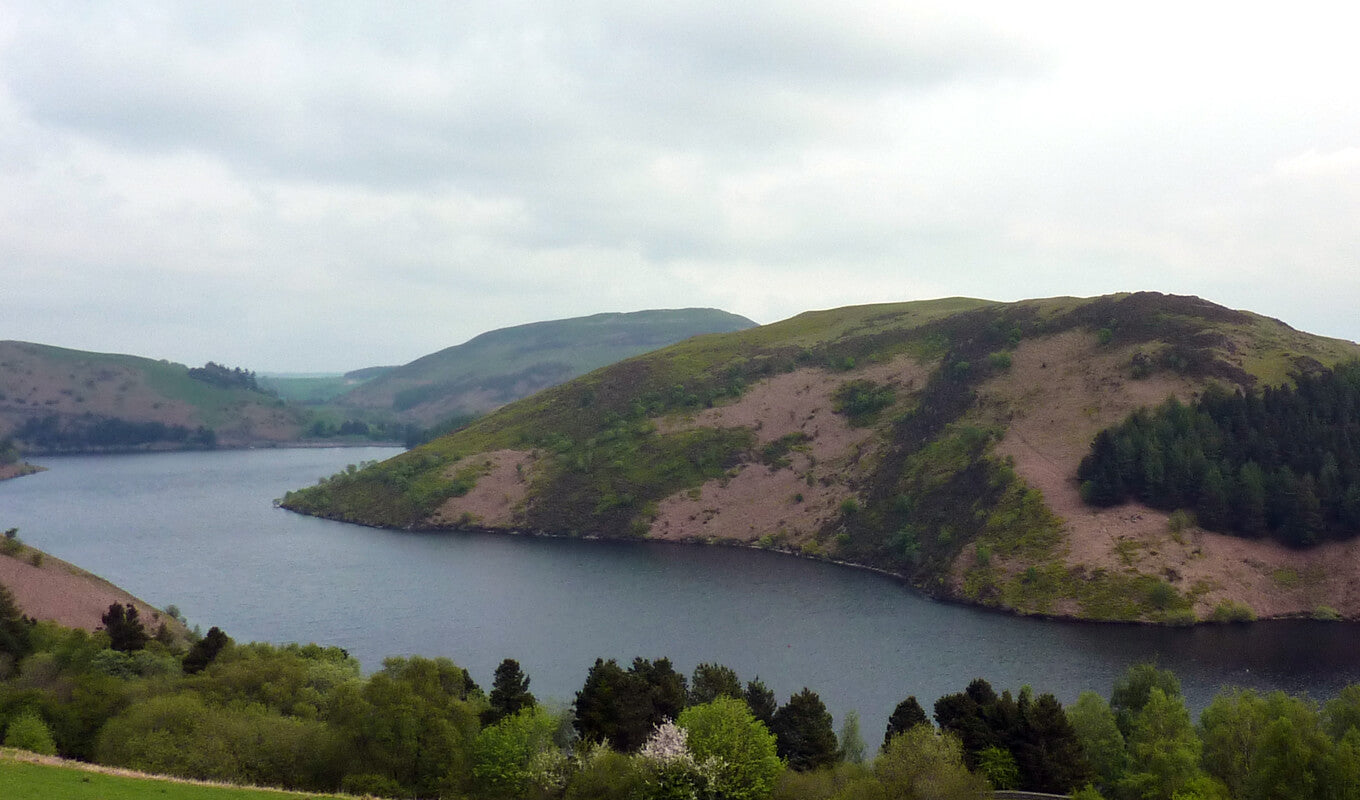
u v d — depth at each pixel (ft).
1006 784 235.61
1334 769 195.72
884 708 356.79
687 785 207.62
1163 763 220.23
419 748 219.41
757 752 218.79
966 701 267.39
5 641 316.19
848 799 201.77
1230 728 231.50
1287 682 379.14
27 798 138.41
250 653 307.99
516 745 225.15
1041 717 240.94
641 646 451.94
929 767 209.97
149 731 209.87
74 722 229.66
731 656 431.02
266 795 171.22
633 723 255.91
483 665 424.87
